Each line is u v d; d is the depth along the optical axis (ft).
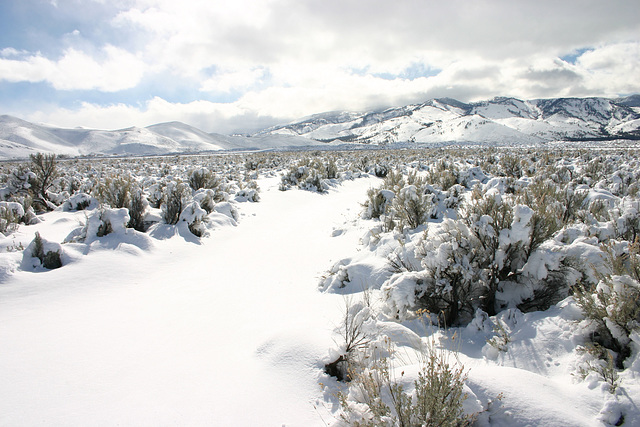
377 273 17.43
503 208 13.80
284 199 48.39
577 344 9.51
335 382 9.64
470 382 8.10
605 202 21.88
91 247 21.75
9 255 18.56
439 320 13.12
